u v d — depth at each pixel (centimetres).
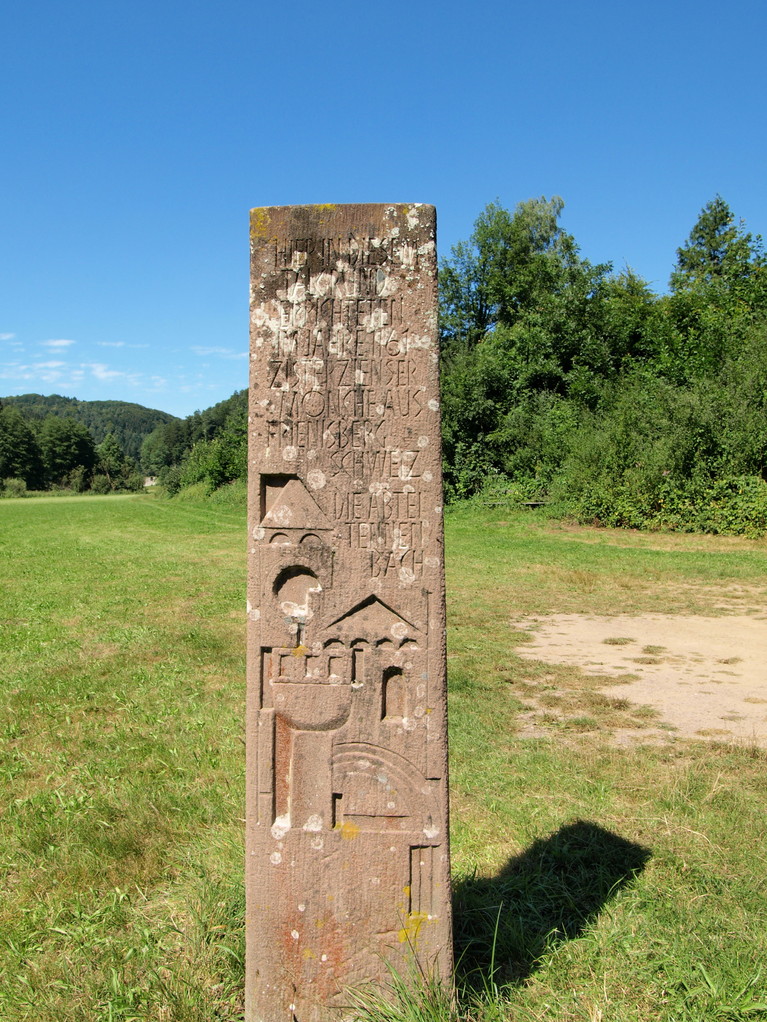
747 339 2545
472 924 333
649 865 384
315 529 284
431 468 279
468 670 781
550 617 1064
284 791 290
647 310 3325
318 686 286
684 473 2186
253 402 286
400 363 279
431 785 283
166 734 600
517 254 4028
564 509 2444
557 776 500
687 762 529
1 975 309
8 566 1769
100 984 298
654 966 302
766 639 937
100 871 389
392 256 279
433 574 280
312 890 286
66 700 703
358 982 285
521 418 2922
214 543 2331
